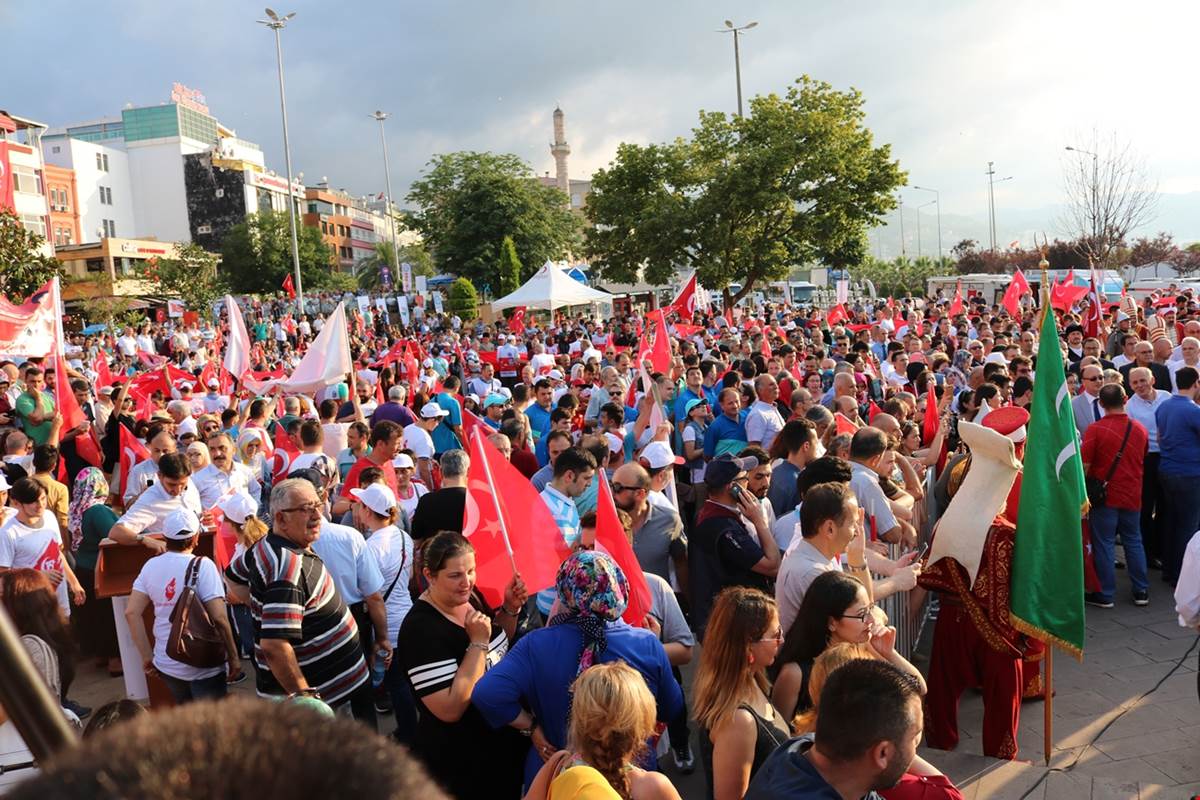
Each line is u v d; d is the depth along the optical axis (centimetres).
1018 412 666
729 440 948
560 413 1002
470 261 6044
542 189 6425
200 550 700
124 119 9006
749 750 375
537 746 407
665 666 421
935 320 2544
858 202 3803
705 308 3212
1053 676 717
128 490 873
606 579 413
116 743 70
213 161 8575
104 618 798
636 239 3903
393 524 660
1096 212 3378
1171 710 650
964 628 577
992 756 577
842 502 492
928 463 916
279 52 4616
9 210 2873
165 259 5703
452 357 2169
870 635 422
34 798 65
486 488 503
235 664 603
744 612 384
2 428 1211
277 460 944
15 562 681
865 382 1238
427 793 76
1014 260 6869
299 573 493
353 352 2594
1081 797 525
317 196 9962
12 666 80
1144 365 1166
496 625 480
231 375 1477
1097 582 855
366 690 529
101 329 4200
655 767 430
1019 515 563
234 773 68
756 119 3750
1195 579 550
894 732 292
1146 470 955
